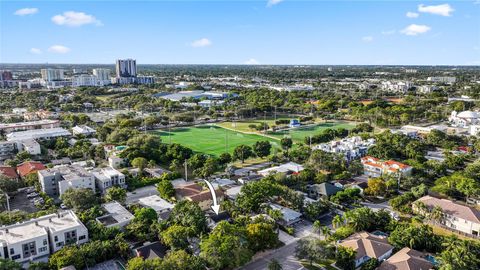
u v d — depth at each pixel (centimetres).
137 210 13500
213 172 19288
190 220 12212
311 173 18238
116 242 11494
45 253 11288
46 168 18762
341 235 12131
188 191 16012
